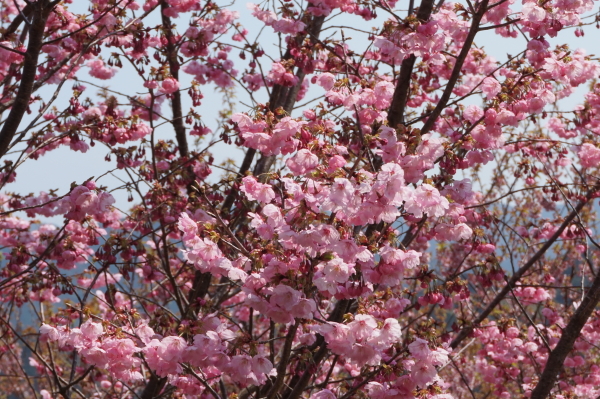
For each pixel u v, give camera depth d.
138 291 10.05
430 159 4.48
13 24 6.68
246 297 3.63
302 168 4.41
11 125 5.46
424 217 4.75
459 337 7.13
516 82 5.39
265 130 4.56
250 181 4.36
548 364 6.11
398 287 5.58
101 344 4.02
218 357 3.80
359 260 3.78
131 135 7.05
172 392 6.04
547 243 7.39
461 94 7.39
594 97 6.98
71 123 7.04
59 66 5.84
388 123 5.70
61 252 6.80
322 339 5.11
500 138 5.24
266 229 3.96
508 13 5.63
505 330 6.54
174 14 7.98
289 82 6.82
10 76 6.90
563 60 5.32
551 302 7.77
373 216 3.76
